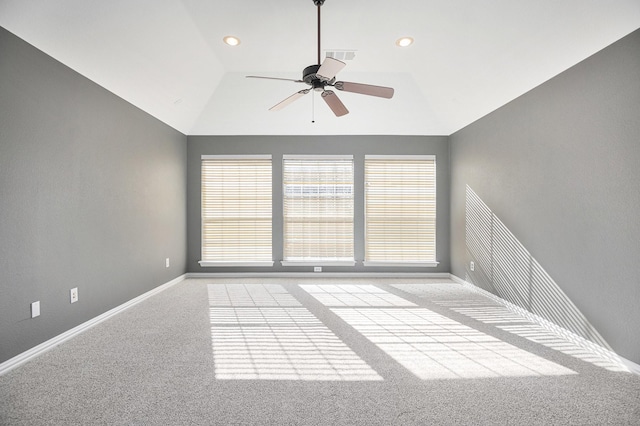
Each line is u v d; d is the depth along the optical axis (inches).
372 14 113.0
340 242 202.8
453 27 117.9
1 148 87.0
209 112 186.1
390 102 179.0
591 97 99.3
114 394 76.2
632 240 87.4
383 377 84.6
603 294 96.0
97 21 101.8
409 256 202.1
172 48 127.3
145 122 157.5
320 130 200.2
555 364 91.7
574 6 90.5
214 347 102.6
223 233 203.5
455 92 157.3
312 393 77.1
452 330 117.2
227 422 66.3
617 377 84.5
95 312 123.4
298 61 147.9
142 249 155.3
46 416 67.9
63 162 107.9
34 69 96.8
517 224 136.2
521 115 133.0
